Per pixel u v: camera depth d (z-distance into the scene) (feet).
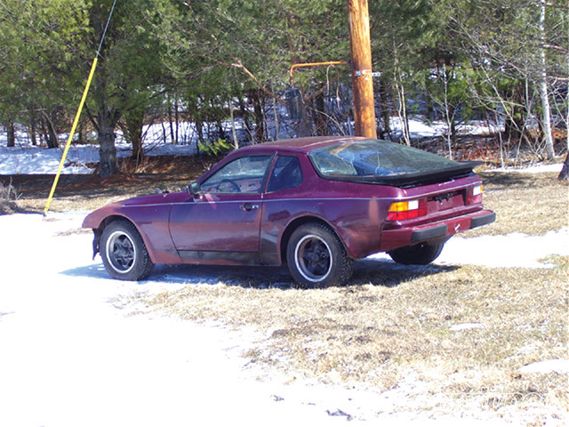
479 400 16.19
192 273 32.76
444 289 25.72
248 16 62.23
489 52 64.64
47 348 23.66
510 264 29.09
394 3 65.51
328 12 64.59
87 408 18.67
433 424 15.44
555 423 14.66
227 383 19.31
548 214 39.99
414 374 18.07
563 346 18.69
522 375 17.10
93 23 79.87
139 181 89.30
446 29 69.62
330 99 77.41
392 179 25.75
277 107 85.10
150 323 25.38
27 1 73.56
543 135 81.20
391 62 69.87
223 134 97.96
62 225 52.80
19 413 18.71
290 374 19.26
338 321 22.97
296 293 26.91
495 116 89.56
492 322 21.39
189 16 65.62
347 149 28.25
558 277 25.79
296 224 27.78
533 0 57.88
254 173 28.84
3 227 53.26
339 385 18.17
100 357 22.36
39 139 125.08
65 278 33.88
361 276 28.96
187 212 30.01
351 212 26.21
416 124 102.17
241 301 26.73
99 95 81.20
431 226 26.20
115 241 32.50
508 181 63.21
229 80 71.31
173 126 112.27
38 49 75.25
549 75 61.52
